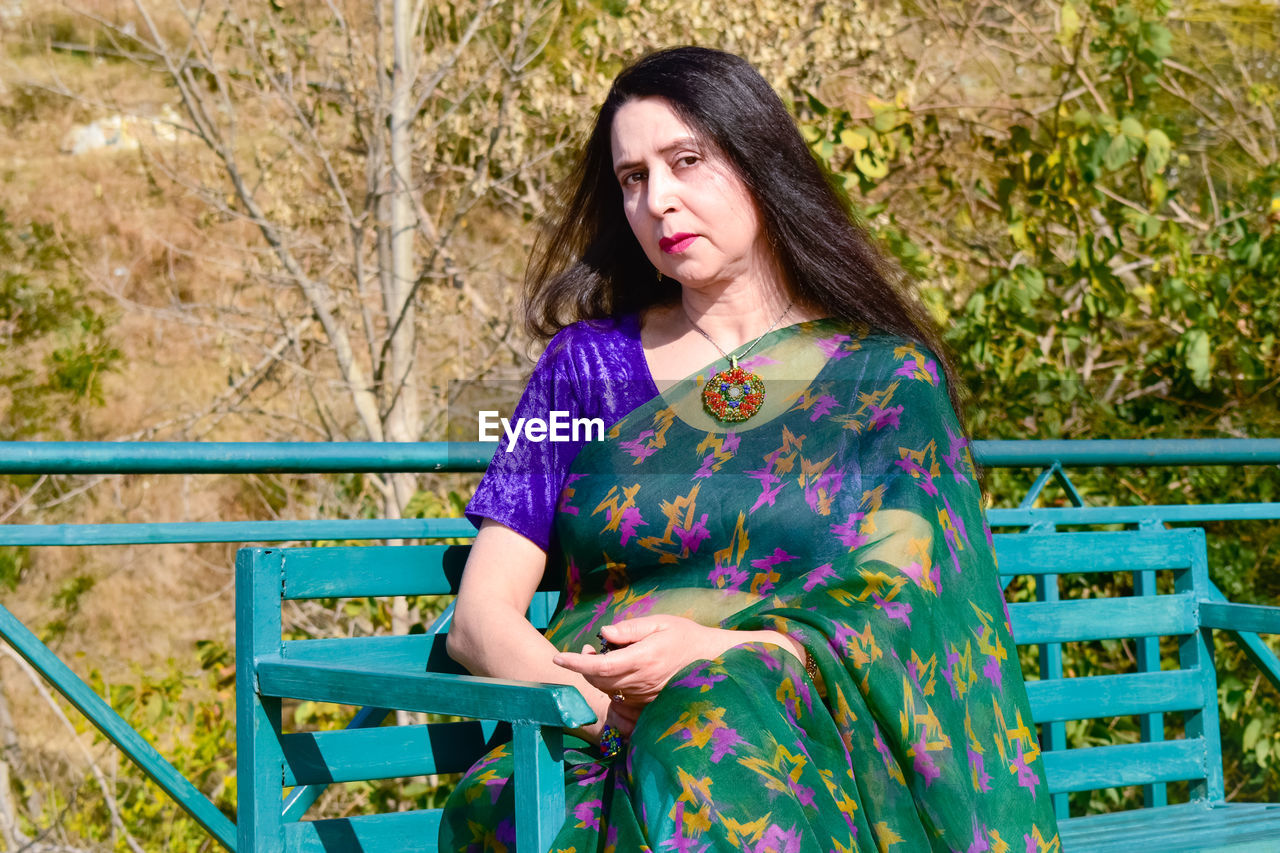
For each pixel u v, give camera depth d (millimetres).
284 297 8594
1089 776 2578
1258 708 4672
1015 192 5570
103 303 9578
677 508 1820
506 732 2008
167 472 2371
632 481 1857
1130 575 4793
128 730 2209
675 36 7207
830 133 5113
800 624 1585
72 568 8625
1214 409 4992
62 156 9898
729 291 1982
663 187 1932
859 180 4984
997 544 2529
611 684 1537
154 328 9602
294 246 7883
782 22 7039
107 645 8453
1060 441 2980
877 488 1773
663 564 1823
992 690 1699
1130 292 5262
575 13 7688
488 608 1827
